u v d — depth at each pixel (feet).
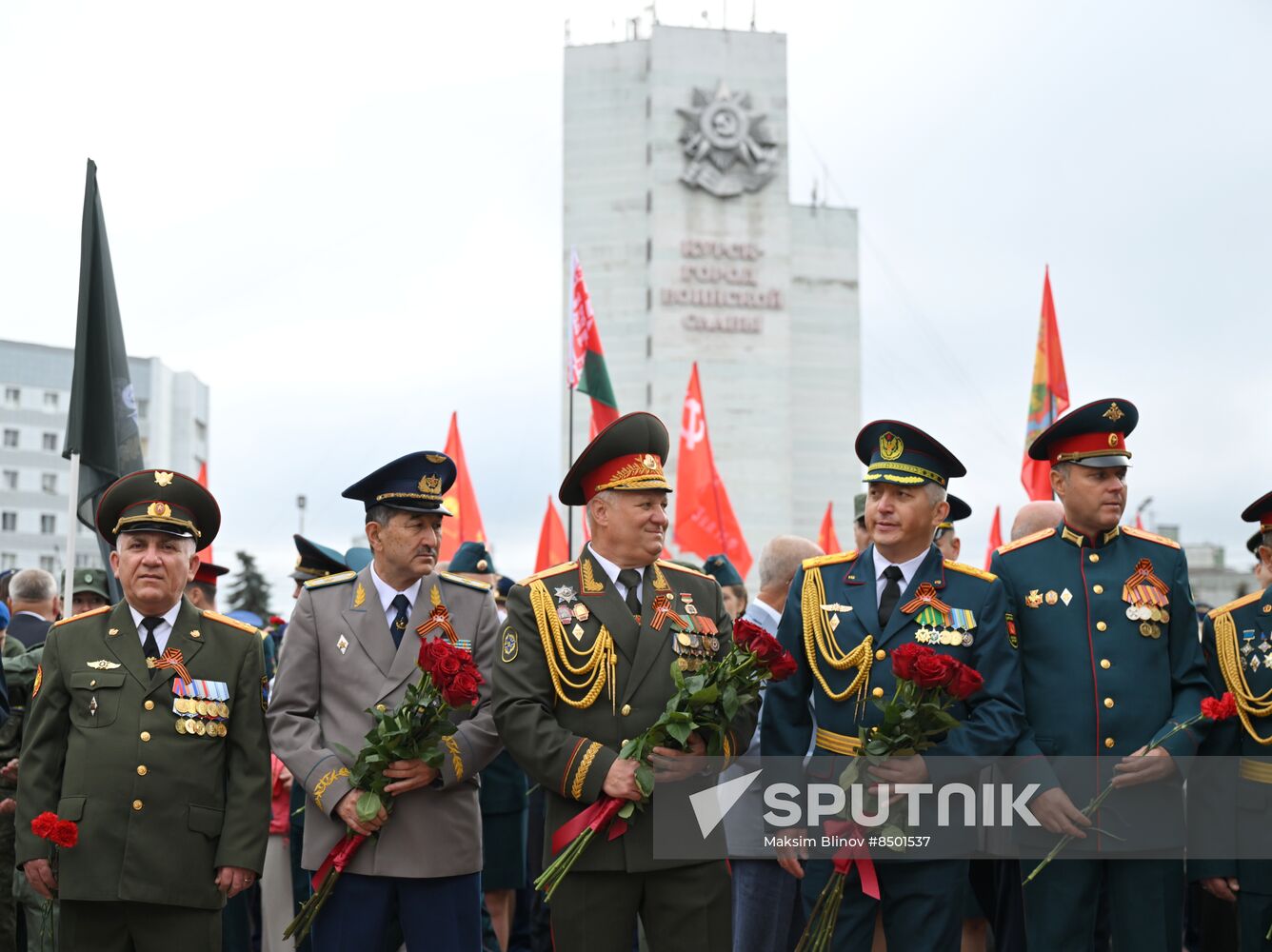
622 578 19.42
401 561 20.59
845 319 243.60
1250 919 20.95
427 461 20.72
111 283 28.58
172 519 20.04
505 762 29.25
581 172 226.17
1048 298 35.83
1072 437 20.94
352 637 20.48
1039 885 19.89
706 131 223.10
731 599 30.32
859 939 19.25
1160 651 20.47
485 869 29.09
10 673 26.04
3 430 171.63
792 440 237.45
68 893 18.98
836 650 19.81
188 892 19.31
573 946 18.16
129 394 28.48
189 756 19.63
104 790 19.19
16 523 171.63
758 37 226.17
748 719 18.88
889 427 20.03
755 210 224.12
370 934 19.57
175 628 20.26
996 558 21.67
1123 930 20.01
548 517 54.03
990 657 19.60
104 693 19.65
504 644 19.04
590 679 18.63
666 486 19.24
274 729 20.08
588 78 227.20
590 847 18.15
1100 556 21.01
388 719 18.76
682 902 18.37
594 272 224.94
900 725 17.93
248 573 114.42
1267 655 21.12
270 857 28.40
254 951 31.91
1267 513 22.41
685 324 221.46
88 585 28.78
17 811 19.60
